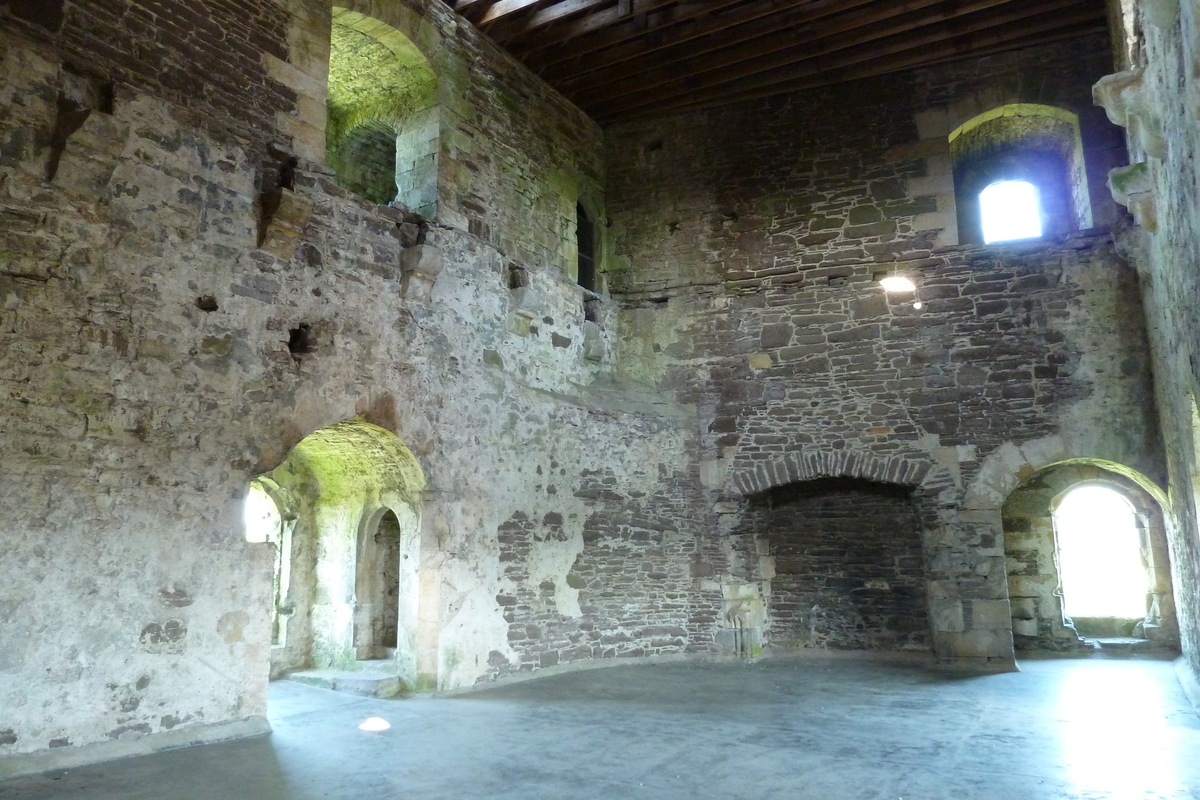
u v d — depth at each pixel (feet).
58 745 14.52
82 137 15.89
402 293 22.25
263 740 16.61
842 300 29.09
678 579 28.71
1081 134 27.25
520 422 25.29
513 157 27.43
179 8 18.07
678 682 23.41
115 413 15.90
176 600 16.43
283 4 20.39
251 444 18.10
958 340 27.50
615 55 28.32
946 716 18.76
